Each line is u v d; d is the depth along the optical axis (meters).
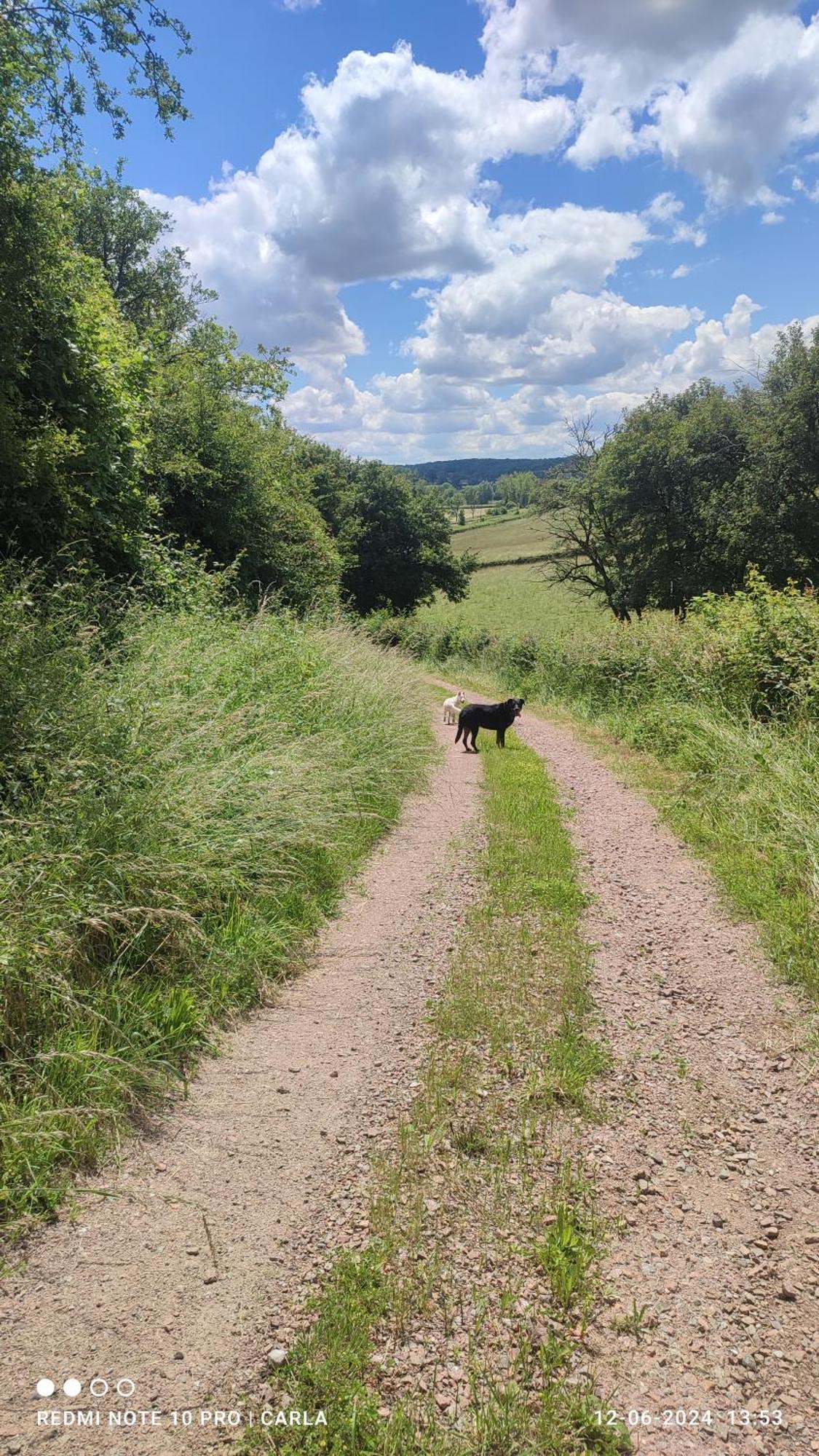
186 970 4.16
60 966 3.55
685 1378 2.09
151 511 9.73
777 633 9.52
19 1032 3.26
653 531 32.81
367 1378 2.06
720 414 32.12
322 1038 3.88
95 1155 2.93
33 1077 3.10
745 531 28.64
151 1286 2.37
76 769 4.49
